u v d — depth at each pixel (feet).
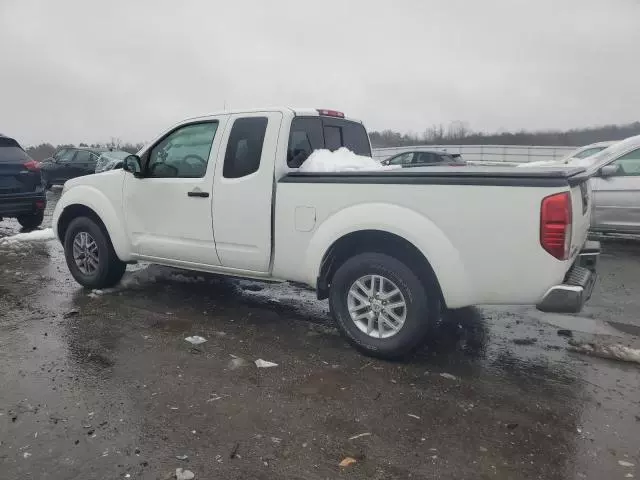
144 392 10.61
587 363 12.36
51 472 8.00
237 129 14.20
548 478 7.99
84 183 17.67
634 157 25.25
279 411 9.93
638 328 14.66
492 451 8.70
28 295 17.46
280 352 12.82
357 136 17.08
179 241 15.46
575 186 11.34
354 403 10.29
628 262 22.98
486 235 10.85
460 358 12.62
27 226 32.96
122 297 17.30
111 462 8.27
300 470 8.16
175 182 15.23
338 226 12.39
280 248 13.52
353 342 12.75
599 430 9.36
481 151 116.26
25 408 9.90
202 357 12.42
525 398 10.57
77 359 12.21
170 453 8.54
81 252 18.12
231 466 8.23
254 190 13.64
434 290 12.19
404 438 9.07
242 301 17.06
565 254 10.44
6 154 29.12
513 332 14.44
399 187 11.63
